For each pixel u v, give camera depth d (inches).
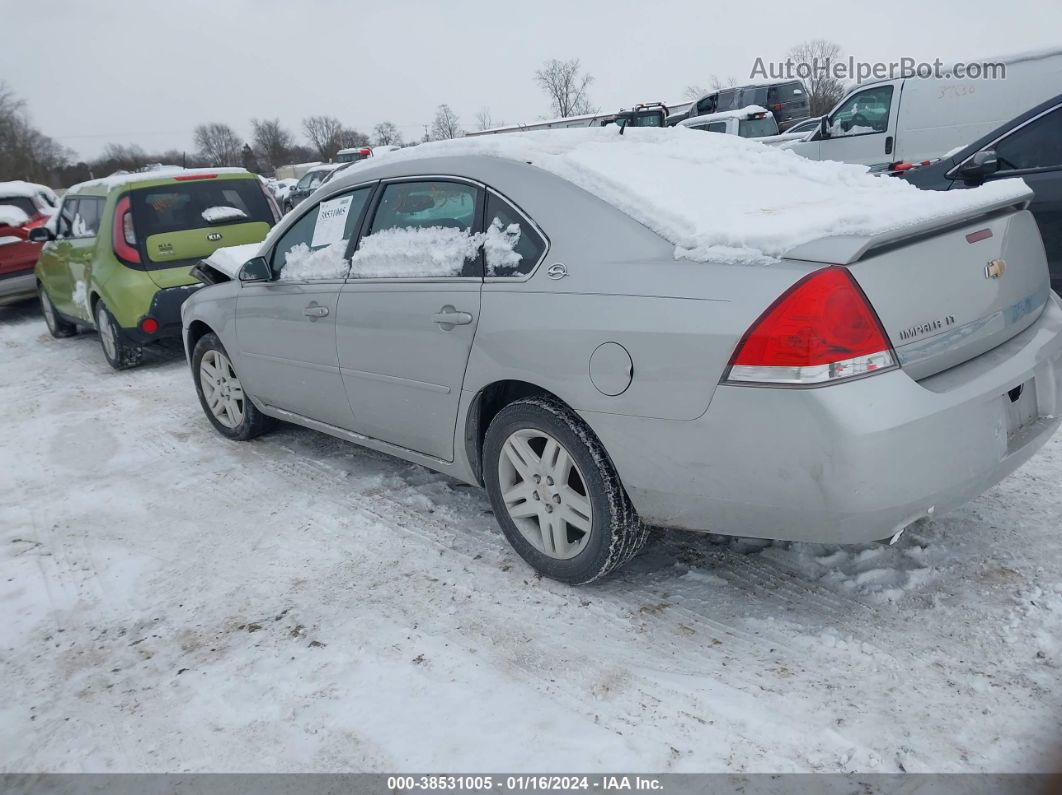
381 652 107.6
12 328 413.7
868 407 86.0
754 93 810.8
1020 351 102.7
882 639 100.0
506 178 119.4
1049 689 89.1
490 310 115.9
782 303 87.8
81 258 294.8
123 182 277.4
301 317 155.2
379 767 88.0
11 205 424.5
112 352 289.1
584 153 122.6
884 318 88.6
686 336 93.7
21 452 209.6
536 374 110.2
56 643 118.9
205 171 291.6
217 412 203.5
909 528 124.3
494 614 114.0
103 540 151.4
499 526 137.0
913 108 372.5
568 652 104.1
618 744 87.6
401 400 136.3
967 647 97.0
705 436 94.3
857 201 109.2
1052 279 215.6
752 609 109.2
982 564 113.0
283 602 122.8
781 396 87.9
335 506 154.9
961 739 83.5
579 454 108.1
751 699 92.3
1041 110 216.8
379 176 143.4
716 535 129.0
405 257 132.0
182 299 272.7
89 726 99.8
